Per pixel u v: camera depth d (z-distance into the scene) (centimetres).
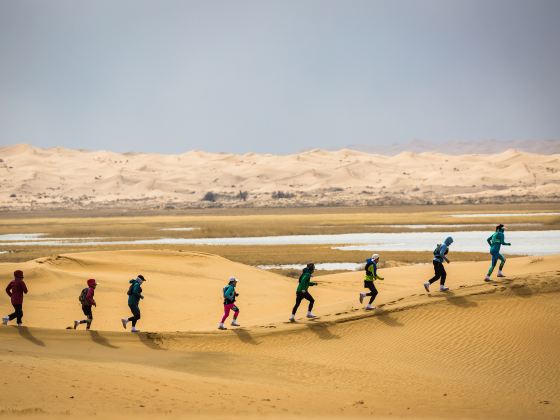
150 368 1466
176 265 3575
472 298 2020
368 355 1695
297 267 5006
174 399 1205
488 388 1480
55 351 1559
